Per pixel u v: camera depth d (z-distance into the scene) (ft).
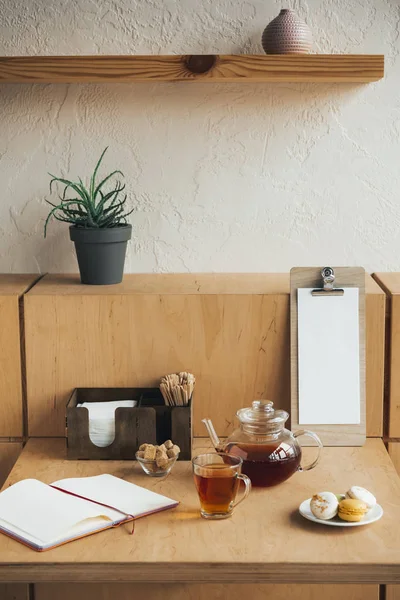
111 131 6.69
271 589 5.33
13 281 6.56
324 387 5.94
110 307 6.00
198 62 6.08
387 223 6.79
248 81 6.54
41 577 4.30
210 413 6.14
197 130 6.68
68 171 6.75
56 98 6.64
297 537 4.51
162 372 6.09
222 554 4.33
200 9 6.54
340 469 5.45
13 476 5.36
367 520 4.62
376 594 5.33
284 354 6.07
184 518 4.75
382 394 6.04
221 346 6.06
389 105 6.63
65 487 5.07
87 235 6.15
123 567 4.28
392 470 5.43
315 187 6.75
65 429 6.15
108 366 6.08
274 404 6.13
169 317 6.01
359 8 6.51
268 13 6.53
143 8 6.54
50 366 6.08
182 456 5.61
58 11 6.55
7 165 6.75
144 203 6.80
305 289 5.96
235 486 4.75
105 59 6.09
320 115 6.64
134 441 5.60
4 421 6.16
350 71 6.07
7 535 4.57
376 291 6.01
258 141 6.69
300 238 6.84
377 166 6.72
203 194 6.77
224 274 6.83
